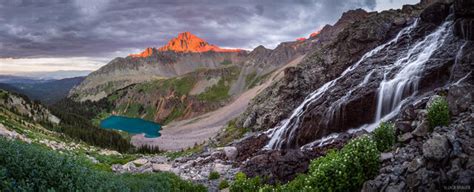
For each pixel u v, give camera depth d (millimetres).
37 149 10852
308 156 24297
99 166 31469
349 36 64125
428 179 12469
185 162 43312
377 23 60312
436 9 48750
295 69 71688
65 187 9453
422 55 41406
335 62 63250
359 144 15477
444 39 41469
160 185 17797
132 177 19844
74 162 11359
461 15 38125
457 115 17250
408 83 36469
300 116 47469
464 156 12508
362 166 14852
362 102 38906
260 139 53125
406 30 54000
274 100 71500
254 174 25781
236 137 72188
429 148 13148
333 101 43875
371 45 58375
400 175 13688
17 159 9266
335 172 14797
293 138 45188
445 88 31469
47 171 9609
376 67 46875
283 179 22234
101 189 10586
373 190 13625
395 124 20859
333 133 40156
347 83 47219
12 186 8086
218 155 42062
